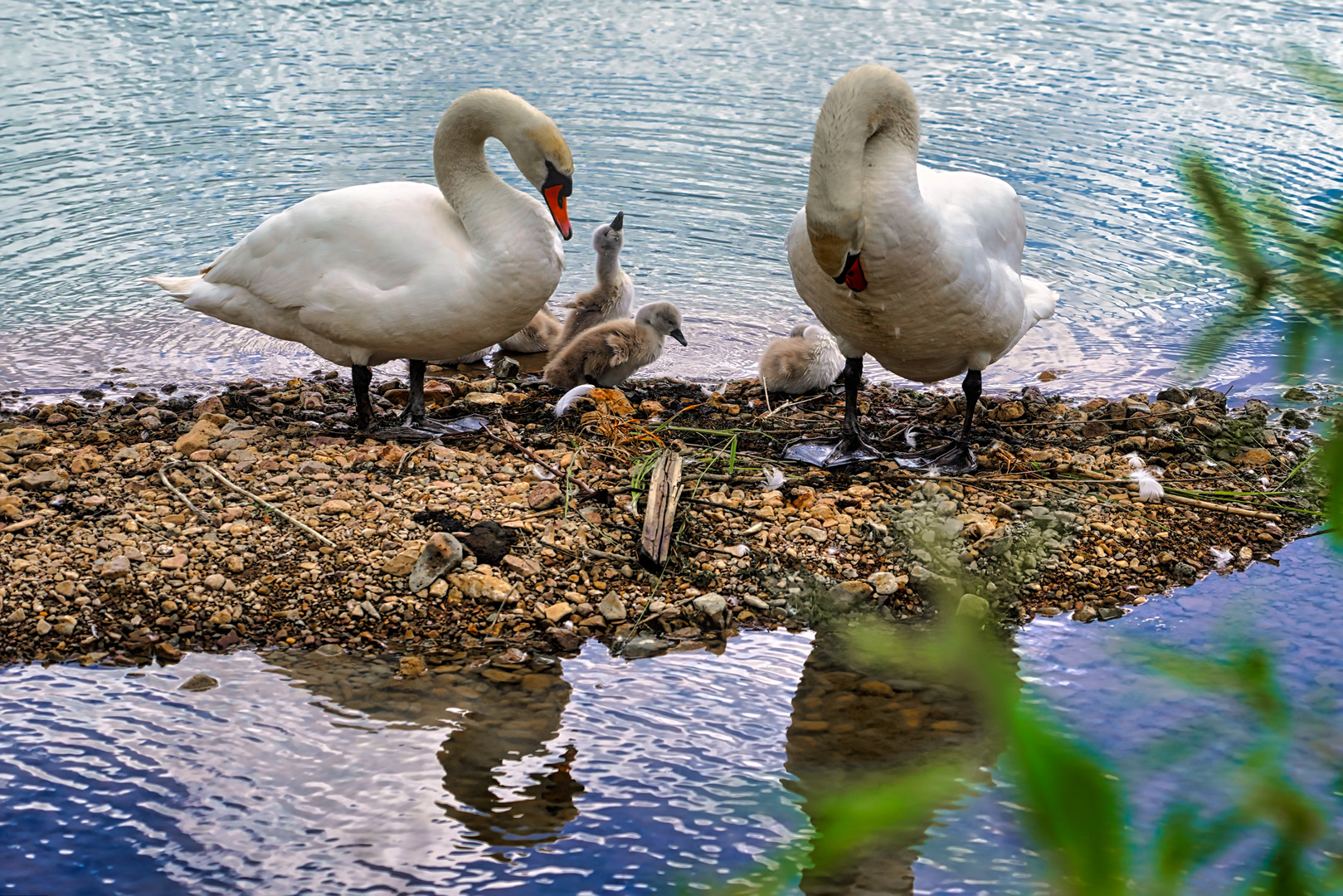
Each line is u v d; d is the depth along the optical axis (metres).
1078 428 7.84
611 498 6.55
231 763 4.49
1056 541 6.29
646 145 13.19
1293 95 14.66
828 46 17.05
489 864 3.96
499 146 13.47
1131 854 0.91
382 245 6.64
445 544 5.86
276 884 3.86
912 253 5.87
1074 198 11.82
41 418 7.68
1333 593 5.85
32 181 12.05
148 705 4.87
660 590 5.85
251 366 9.00
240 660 5.24
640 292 10.24
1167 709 4.77
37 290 9.93
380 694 4.99
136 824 4.13
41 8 18.70
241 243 7.10
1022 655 5.34
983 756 4.55
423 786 4.37
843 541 6.27
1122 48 16.91
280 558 5.95
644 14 18.64
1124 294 10.17
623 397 7.76
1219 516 6.66
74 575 5.72
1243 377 8.80
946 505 6.54
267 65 16.11
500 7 19.02
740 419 7.97
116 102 14.55
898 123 5.79
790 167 12.70
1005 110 14.27
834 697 4.99
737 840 4.07
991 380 8.93
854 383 7.20
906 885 3.84
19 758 4.49
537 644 5.42
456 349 7.06
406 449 7.16
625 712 4.88
